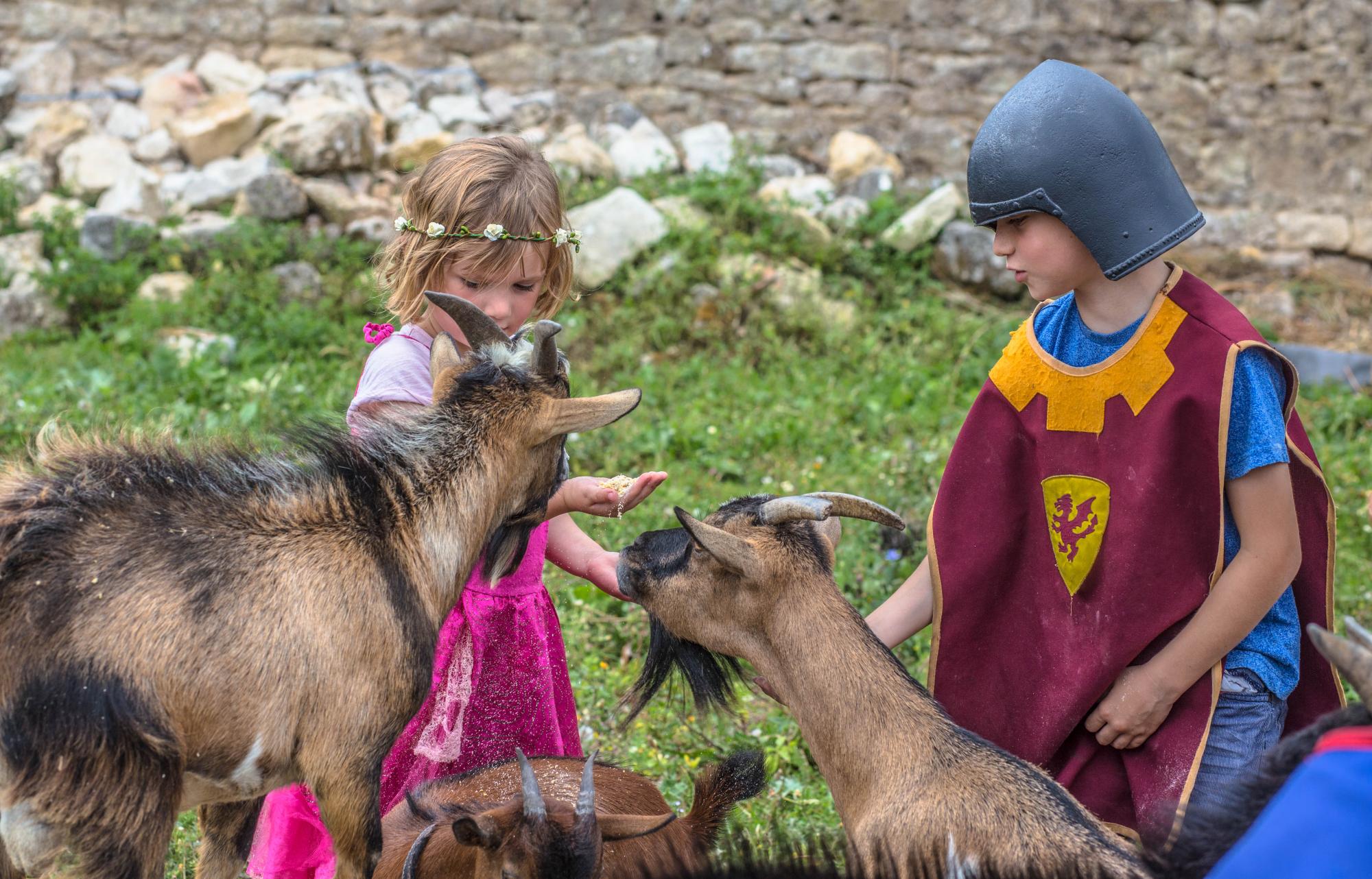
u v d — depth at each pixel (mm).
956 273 10398
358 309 9727
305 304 9734
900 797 2773
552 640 3682
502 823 2830
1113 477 3141
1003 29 11930
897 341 9719
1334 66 11828
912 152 12039
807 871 2439
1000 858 2582
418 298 3445
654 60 12008
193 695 2547
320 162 10820
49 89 11672
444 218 3355
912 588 3564
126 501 2658
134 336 9109
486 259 3350
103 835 2504
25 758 2490
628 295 9688
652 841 3111
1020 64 11938
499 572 3143
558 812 2908
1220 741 3117
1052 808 2676
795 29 12008
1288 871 1653
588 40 12039
